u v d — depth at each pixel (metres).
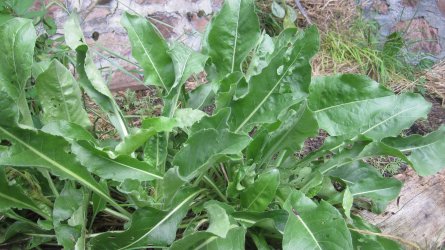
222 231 0.69
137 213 0.74
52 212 0.82
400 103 0.98
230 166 0.93
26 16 0.94
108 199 0.82
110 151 0.73
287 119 0.87
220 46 0.98
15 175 0.85
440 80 1.74
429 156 0.97
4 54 0.76
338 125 0.95
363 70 1.66
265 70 0.85
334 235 0.73
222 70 1.00
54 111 0.83
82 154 0.71
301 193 0.80
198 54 0.93
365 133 0.97
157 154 0.85
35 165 0.70
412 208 1.10
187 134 0.92
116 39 1.35
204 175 0.89
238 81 0.90
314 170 0.97
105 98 0.89
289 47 0.92
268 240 0.92
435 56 1.98
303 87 0.90
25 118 0.77
